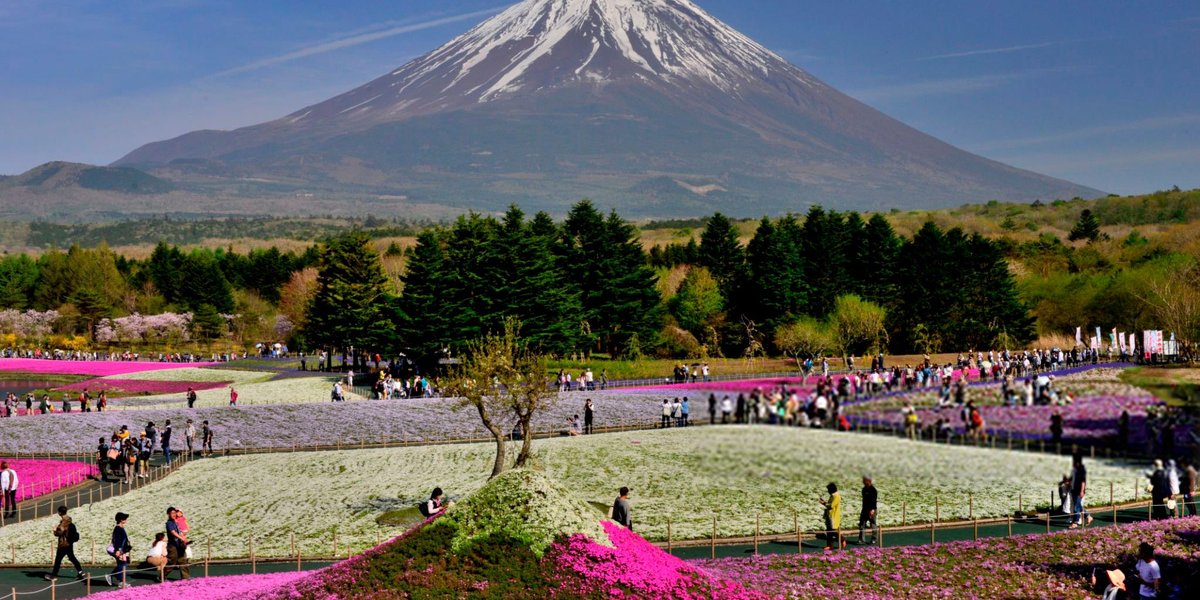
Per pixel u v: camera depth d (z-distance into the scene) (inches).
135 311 7066.9
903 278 5108.3
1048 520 1502.2
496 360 1891.0
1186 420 1937.7
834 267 5073.8
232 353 5876.0
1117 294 4662.9
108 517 1819.6
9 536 1681.8
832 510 1438.2
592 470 2004.2
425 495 1900.8
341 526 1694.1
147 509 1879.9
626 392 2970.0
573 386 3351.4
